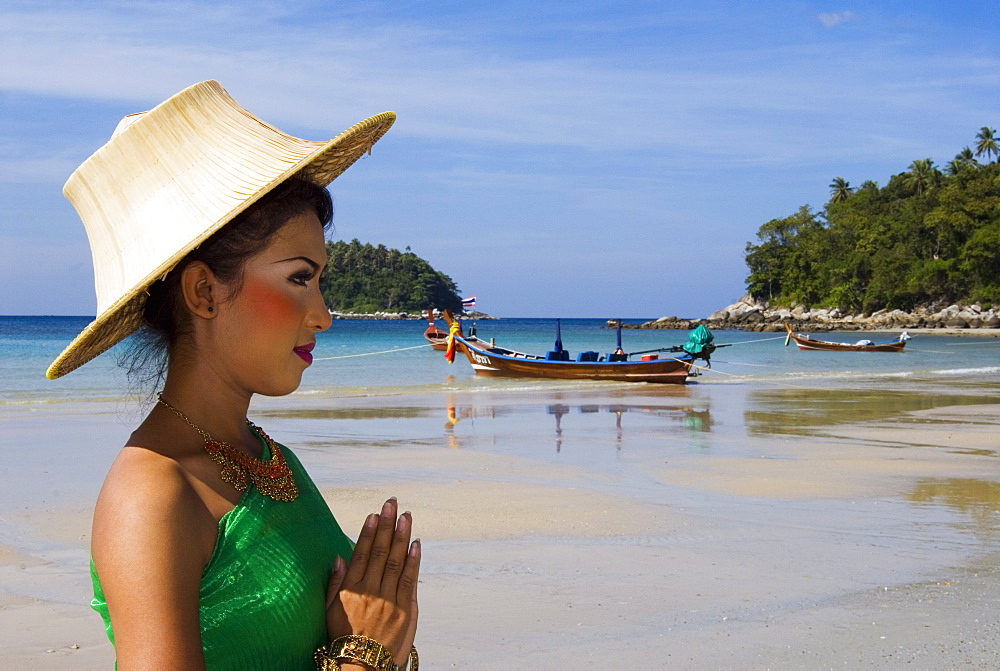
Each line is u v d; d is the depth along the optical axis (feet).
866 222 418.72
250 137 4.86
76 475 34.55
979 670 15.52
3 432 47.78
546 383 89.15
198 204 4.61
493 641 16.93
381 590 4.54
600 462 38.55
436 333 167.53
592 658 16.07
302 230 4.69
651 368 88.33
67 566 21.99
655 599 19.49
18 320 545.44
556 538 24.95
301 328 4.68
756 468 37.06
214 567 4.15
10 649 16.37
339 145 4.80
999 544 24.48
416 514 27.73
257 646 4.13
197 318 4.60
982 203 362.12
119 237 4.75
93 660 15.90
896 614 18.51
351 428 50.83
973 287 368.27
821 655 16.22
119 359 5.05
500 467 37.11
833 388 83.30
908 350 180.65
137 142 4.73
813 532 25.85
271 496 4.42
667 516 27.76
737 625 17.83
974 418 57.16
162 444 4.31
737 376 100.83
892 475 35.53
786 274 451.53
